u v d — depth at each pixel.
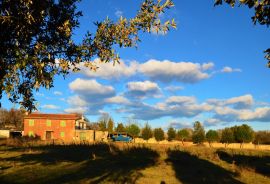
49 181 19.39
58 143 55.75
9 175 21.19
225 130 79.06
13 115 115.19
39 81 10.24
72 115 88.25
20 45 10.12
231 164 30.38
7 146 49.84
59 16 11.16
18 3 9.41
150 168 25.78
